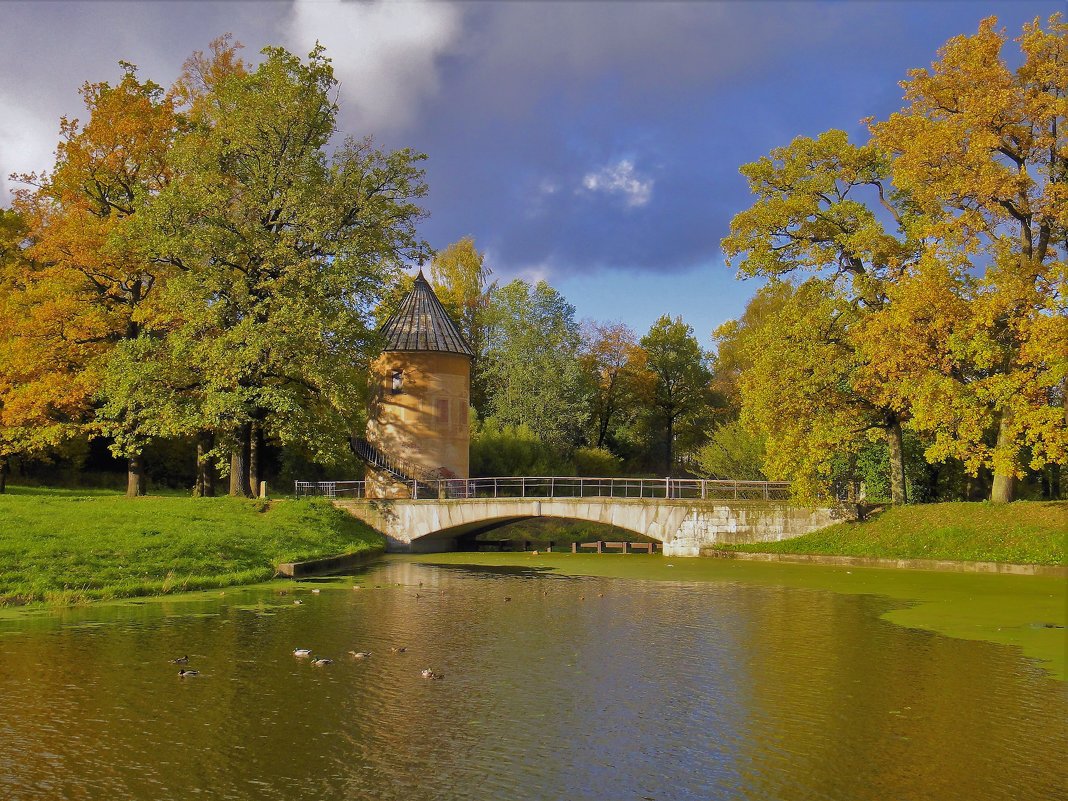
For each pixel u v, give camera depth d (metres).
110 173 39.78
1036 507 30.84
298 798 9.31
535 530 51.09
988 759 10.72
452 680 14.10
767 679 14.45
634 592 24.86
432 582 27.08
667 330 73.69
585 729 11.70
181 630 17.95
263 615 19.92
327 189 38.25
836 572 29.70
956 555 30.12
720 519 36.16
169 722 11.75
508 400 60.53
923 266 28.83
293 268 36.09
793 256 34.44
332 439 37.59
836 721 12.20
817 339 33.25
